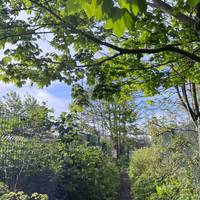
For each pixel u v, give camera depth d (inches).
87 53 391.2
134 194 837.2
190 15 326.3
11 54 377.1
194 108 506.9
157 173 757.9
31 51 372.8
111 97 416.2
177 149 686.5
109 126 1299.2
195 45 400.5
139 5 94.1
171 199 570.3
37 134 610.5
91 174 683.4
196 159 572.1
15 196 484.7
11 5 364.5
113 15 93.8
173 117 723.4
